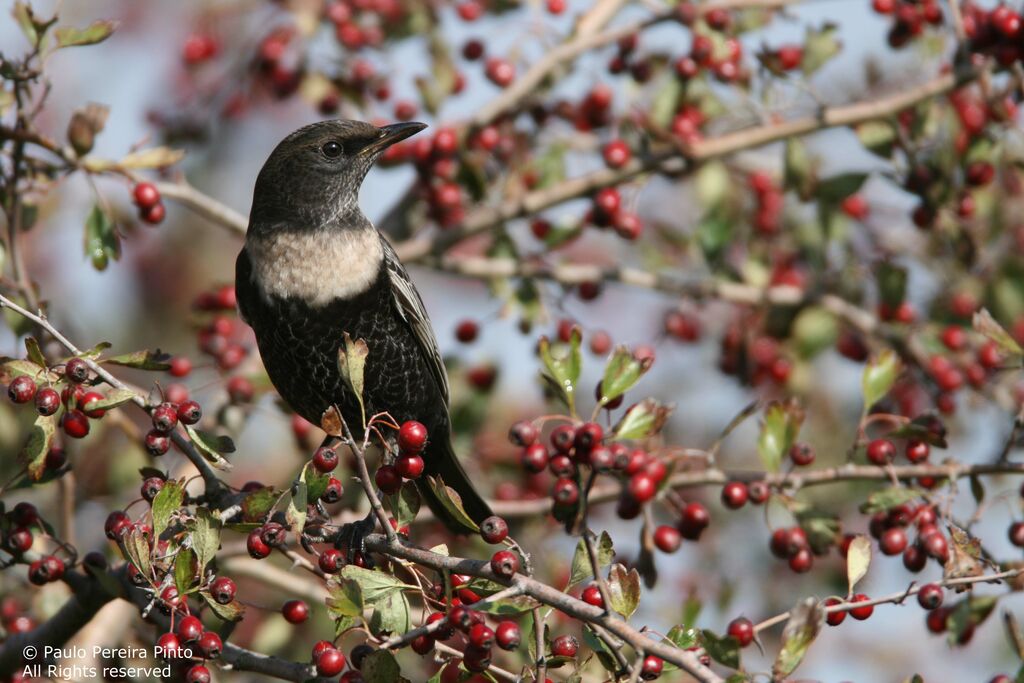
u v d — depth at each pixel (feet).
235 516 25.67
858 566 24.39
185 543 23.70
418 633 22.91
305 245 33.94
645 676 22.95
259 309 34.19
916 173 40.40
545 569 37.32
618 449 24.17
